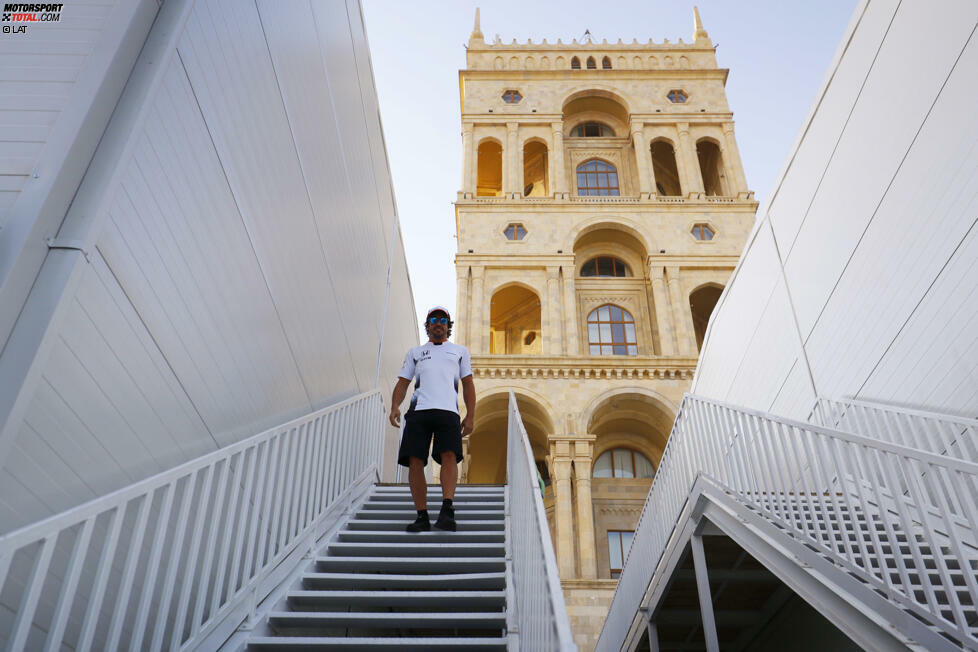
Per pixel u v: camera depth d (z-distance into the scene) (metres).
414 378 6.10
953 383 6.59
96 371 3.23
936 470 3.93
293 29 5.89
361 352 9.11
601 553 24.44
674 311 28.44
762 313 11.49
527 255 30.03
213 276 4.44
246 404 5.12
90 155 3.23
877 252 7.88
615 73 37.22
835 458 4.86
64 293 2.88
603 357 26.38
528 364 26.30
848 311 8.58
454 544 5.30
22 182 3.03
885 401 7.73
